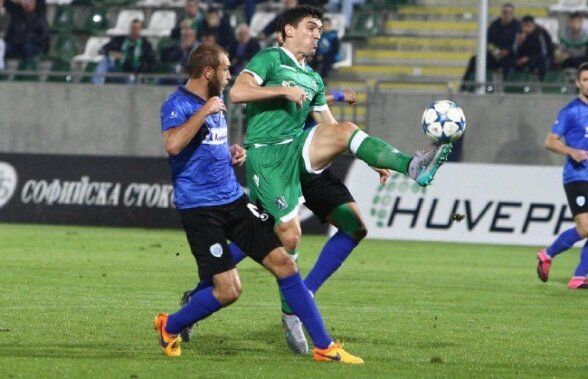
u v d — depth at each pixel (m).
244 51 53.84
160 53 56.69
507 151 48.84
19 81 53.84
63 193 48.66
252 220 17.25
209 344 19.11
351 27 61.34
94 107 52.12
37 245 38.94
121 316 22.38
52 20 64.69
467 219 44.97
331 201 20.56
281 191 19.70
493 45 52.91
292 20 20.02
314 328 17.27
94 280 29.27
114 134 52.06
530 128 48.66
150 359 17.22
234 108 49.56
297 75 20.02
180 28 56.38
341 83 58.31
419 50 60.44
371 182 45.75
